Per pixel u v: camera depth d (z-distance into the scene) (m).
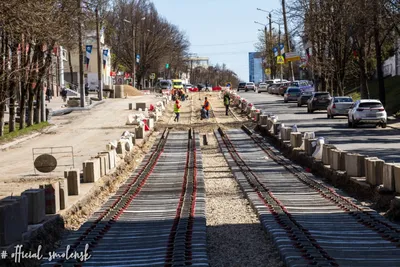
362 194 18.78
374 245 12.46
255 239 13.91
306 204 17.80
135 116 51.50
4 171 25.98
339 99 53.09
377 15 49.56
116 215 16.72
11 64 36.91
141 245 12.98
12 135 41.25
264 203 17.95
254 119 53.06
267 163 29.03
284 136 34.69
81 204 17.58
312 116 56.44
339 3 58.78
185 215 16.33
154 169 28.22
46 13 29.16
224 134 46.00
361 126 44.09
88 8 44.56
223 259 12.12
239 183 22.95
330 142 33.59
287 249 11.80
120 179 24.67
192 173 26.22
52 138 42.06
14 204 12.11
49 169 23.22
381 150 29.06
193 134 46.06
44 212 14.37
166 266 11.00
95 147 35.47
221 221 16.34
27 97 52.09
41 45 43.44
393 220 15.31
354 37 56.09
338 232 13.79
